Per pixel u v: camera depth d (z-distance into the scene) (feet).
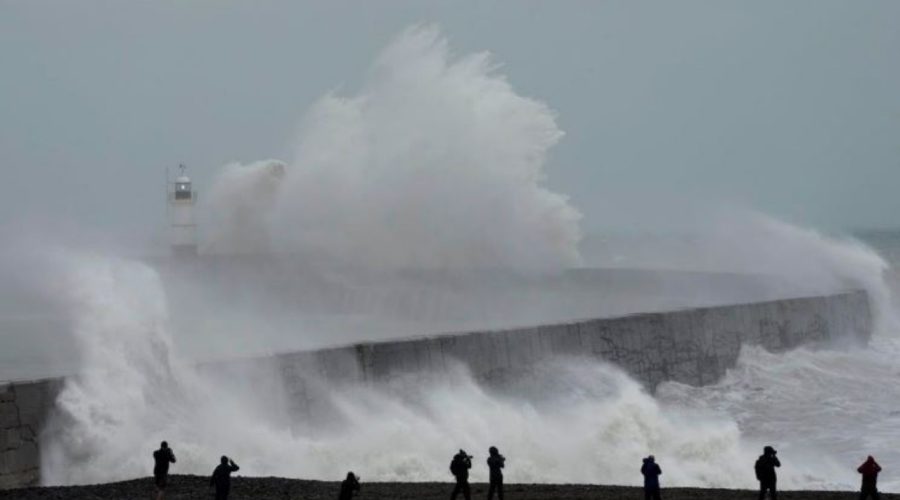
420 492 175.83
